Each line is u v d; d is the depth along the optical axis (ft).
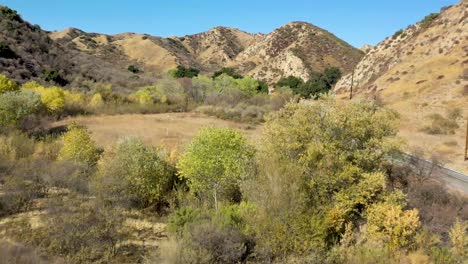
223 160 48.70
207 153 49.57
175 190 54.75
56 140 88.02
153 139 103.04
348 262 36.37
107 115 140.26
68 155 64.54
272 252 36.52
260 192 39.65
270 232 36.99
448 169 88.84
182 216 41.50
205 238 35.29
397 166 63.41
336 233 41.50
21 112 95.81
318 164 46.37
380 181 44.62
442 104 160.25
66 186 55.26
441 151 107.96
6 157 65.72
